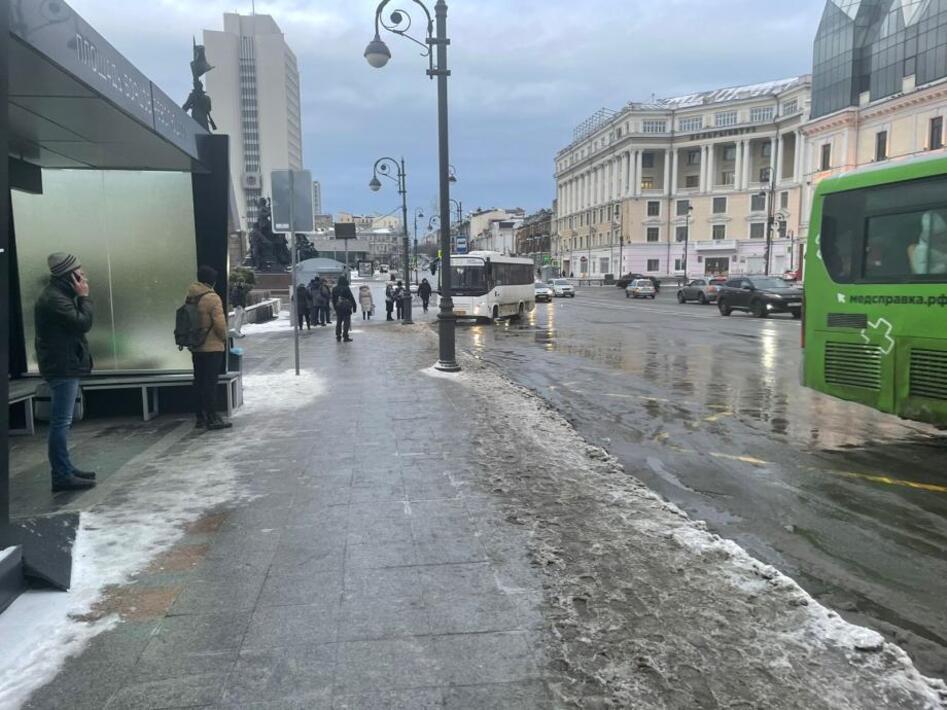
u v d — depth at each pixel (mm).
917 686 2732
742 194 92438
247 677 2797
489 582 3629
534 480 5395
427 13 12133
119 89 5230
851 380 7238
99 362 8023
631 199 98625
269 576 3727
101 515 4664
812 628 3152
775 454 6828
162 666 2875
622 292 66812
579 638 3072
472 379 10922
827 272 7492
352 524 4480
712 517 5078
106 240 7828
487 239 184000
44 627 3184
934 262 6371
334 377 11164
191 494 5113
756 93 95250
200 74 12906
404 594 3508
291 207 11078
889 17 55719
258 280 37000
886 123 56406
